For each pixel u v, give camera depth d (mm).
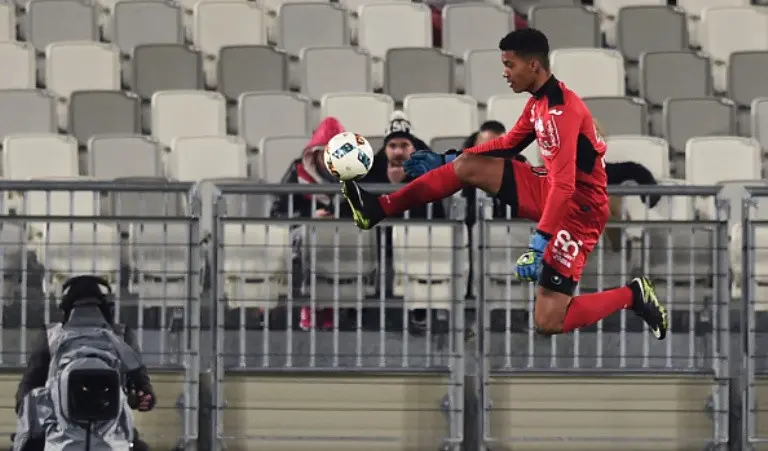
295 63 51906
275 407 29922
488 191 24906
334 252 29891
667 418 30094
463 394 29875
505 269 29969
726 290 29688
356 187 24375
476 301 29703
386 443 29953
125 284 30500
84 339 28094
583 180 24641
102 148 43062
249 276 30078
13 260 30250
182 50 49406
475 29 52406
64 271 29734
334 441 29938
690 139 43781
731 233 32750
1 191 29344
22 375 29922
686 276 30219
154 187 29219
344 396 30016
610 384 30047
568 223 24844
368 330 30328
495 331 30172
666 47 52312
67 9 51719
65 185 29078
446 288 30422
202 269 30547
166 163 45062
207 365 30047
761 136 47000
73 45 49188
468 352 31344
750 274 29438
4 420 29984
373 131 46281
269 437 29844
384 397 30016
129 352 28375
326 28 52344
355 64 49750
